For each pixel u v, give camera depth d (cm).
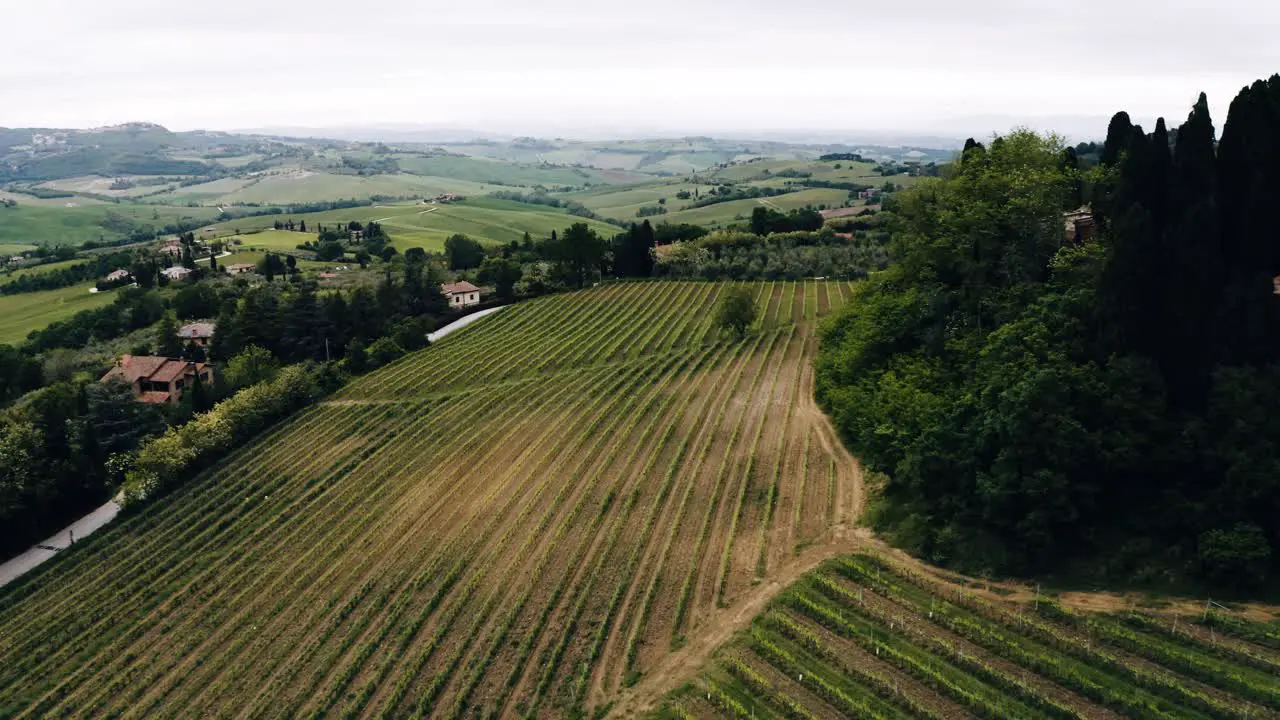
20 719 5125
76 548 7375
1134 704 3850
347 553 6619
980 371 5984
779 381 9719
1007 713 3925
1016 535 5088
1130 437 4953
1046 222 7062
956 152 9669
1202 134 5319
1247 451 4622
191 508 7875
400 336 12694
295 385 10375
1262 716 3681
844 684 4312
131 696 5172
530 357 11912
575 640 5078
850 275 15262
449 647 5203
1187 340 5088
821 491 6631
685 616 5156
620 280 16588
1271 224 5281
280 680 5088
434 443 8875
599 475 7500
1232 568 4434
